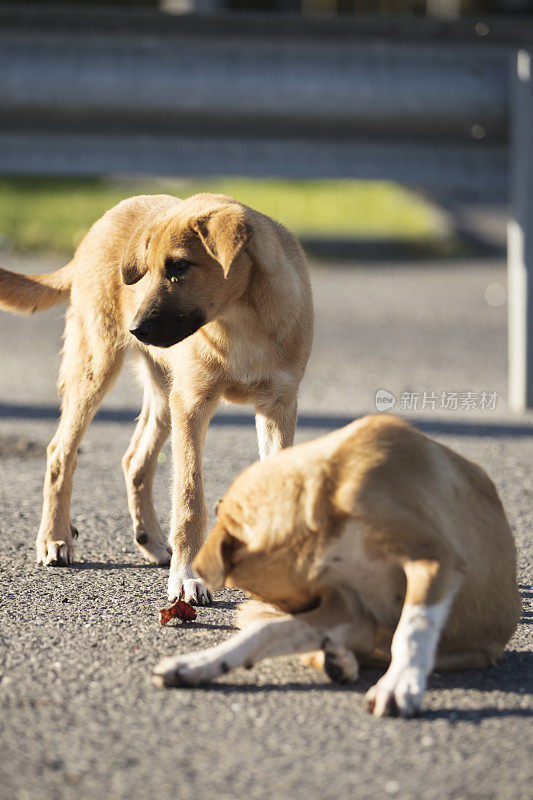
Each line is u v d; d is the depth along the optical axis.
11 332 20.92
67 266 8.95
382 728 4.98
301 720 5.09
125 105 13.96
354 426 5.63
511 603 5.91
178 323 7.21
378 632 5.70
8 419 13.48
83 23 13.37
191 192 39.91
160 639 6.29
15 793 4.35
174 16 13.32
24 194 38.47
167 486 10.52
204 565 5.59
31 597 7.11
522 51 13.68
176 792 4.38
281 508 5.42
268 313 7.39
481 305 24.75
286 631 5.48
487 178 14.72
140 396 15.56
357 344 19.72
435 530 5.31
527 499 9.99
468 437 12.90
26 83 13.81
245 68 13.84
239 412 14.79
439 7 50.44
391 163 14.63
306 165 14.59
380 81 13.90
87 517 9.38
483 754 4.72
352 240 34.31
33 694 5.38
